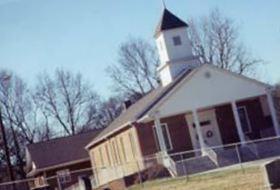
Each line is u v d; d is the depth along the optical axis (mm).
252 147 43812
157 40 52375
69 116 90375
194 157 44844
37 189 33938
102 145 57844
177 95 46031
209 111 49125
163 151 44188
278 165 22297
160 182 37219
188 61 50844
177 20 51781
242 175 30812
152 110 45500
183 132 47750
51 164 68250
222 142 48844
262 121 49438
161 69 52156
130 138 49062
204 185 30594
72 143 70750
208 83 46656
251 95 47469
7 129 83562
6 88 85250
